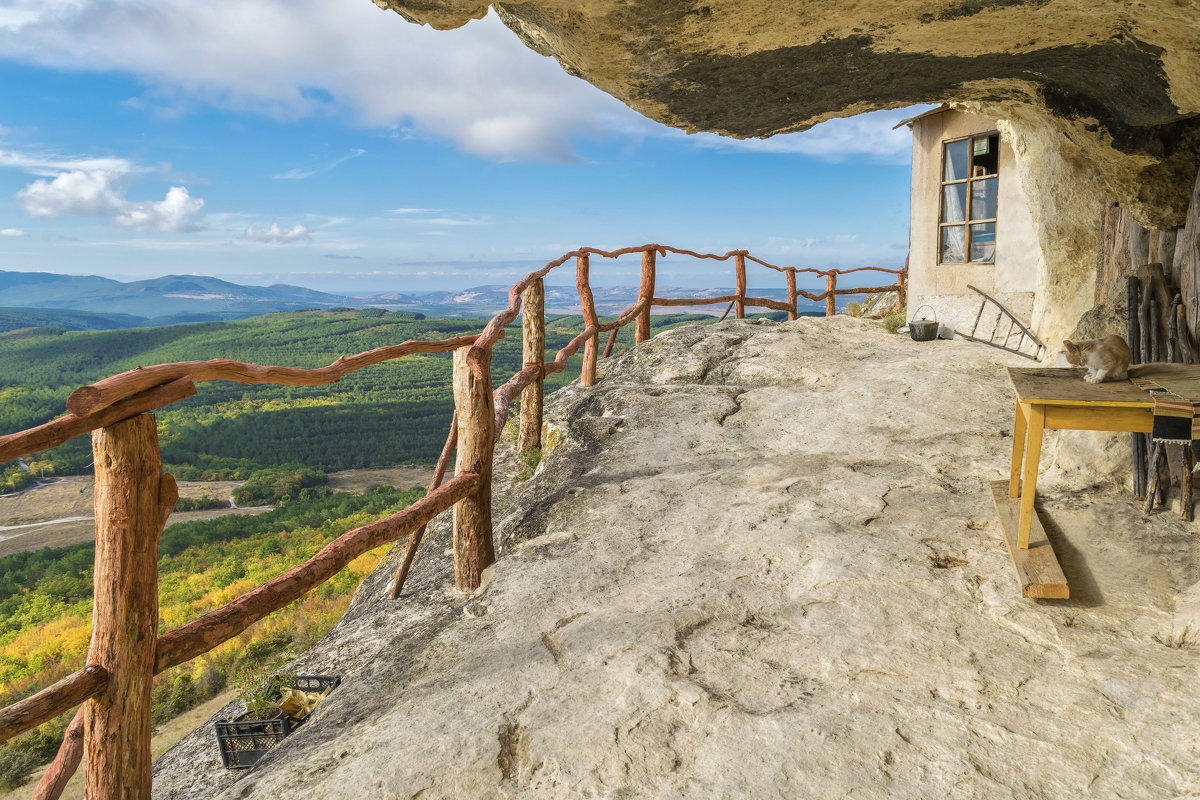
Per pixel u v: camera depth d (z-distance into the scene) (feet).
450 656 8.57
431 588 12.08
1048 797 5.34
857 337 26.81
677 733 6.45
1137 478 10.55
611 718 6.74
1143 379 9.03
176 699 55.26
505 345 442.91
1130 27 9.12
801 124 14.26
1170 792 5.24
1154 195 11.76
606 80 11.64
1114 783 5.41
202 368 6.11
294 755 7.02
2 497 264.31
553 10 9.43
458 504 11.18
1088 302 16.22
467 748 6.47
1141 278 11.26
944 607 8.46
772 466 14.47
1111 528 9.78
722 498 12.89
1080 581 8.70
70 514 244.63
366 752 6.63
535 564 11.00
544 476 15.76
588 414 19.76
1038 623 7.90
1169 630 7.48
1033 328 20.61
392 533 8.63
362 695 8.14
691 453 15.98
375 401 386.52
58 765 6.35
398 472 280.31
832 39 10.22
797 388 20.48
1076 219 15.90
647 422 18.25
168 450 290.76
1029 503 8.97
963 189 28.22
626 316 25.27
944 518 11.11
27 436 4.73
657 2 9.07
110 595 5.49
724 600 9.14
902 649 7.61
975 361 20.77
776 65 11.13
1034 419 8.66
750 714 6.62
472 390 11.06
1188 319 10.32
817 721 6.42
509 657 8.22
